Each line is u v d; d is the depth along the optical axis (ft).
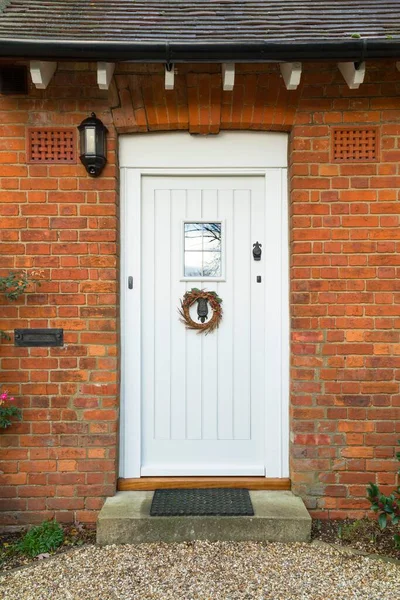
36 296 9.86
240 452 10.63
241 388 10.63
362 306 9.89
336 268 9.89
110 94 9.83
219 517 8.87
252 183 10.61
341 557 8.41
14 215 9.84
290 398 10.19
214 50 8.43
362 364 9.86
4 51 8.38
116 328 9.98
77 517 9.78
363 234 9.87
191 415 10.63
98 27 9.25
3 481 9.77
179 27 9.30
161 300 10.63
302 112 9.89
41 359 9.84
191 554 8.47
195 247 10.69
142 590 7.55
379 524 8.66
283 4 10.55
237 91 9.90
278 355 10.42
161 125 10.01
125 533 8.78
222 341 10.64
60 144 9.86
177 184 10.59
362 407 9.85
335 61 8.72
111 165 9.89
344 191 9.89
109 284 9.90
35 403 9.82
